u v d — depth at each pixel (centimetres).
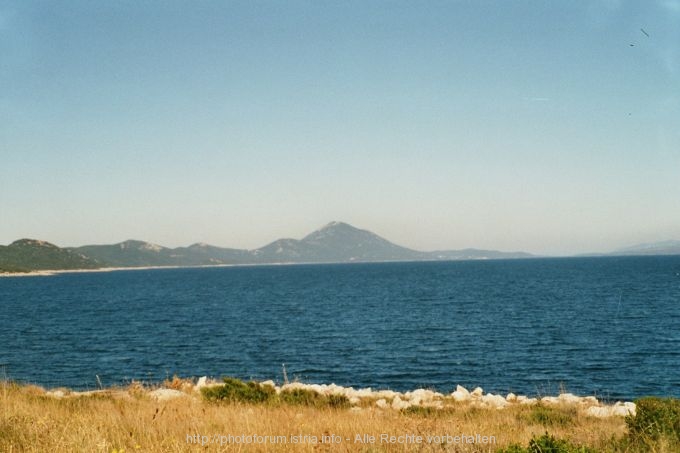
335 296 10950
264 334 5469
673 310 6950
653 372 3422
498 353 4150
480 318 6431
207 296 11788
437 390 3066
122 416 1199
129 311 8388
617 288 11175
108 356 4347
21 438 863
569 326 5581
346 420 1367
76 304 10044
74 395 2039
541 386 3112
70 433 909
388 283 15775
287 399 1984
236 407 1634
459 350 4316
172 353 4453
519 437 1126
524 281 14962
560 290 10925
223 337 5319
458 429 1132
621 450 946
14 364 4019
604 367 3588
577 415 1719
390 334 5281
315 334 5403
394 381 3328
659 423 1008
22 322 6950
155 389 2414
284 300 10100
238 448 892
